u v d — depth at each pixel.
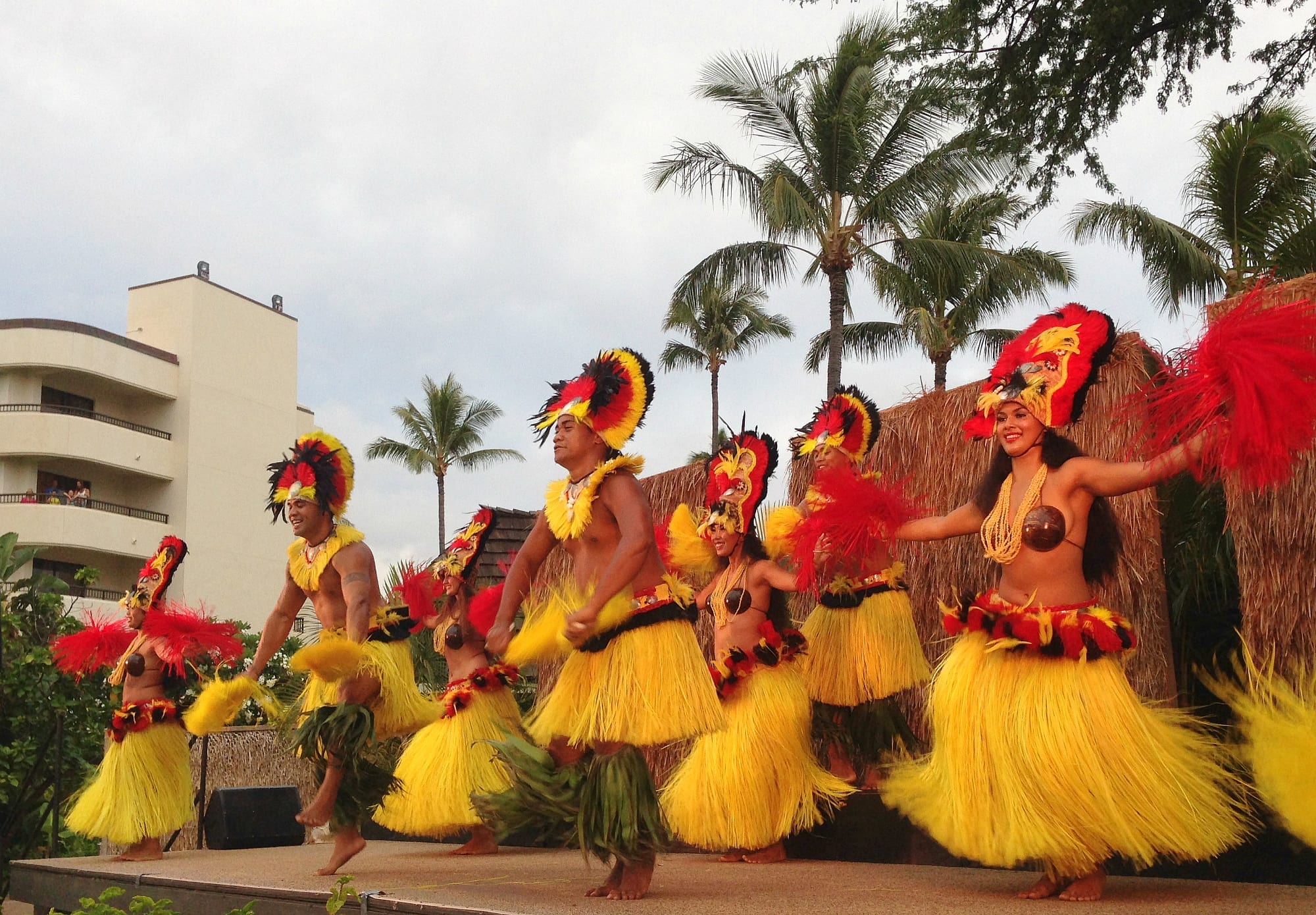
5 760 8.51
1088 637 2.99
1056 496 3.17
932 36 8.55
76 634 5.72
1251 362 2.75
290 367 31.52
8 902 8.91
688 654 3.27
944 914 2.84
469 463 35.25
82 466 26.80
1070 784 2.91
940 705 3.18
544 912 2.92
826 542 4.50
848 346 20.81
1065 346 3.20
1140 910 2.85
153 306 28.73
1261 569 3.54
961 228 18.42
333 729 4.17
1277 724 2.87
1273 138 9.03
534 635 3.26
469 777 5.15
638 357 3.53
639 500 3.34
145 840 5.29
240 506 29.41
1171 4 7.73
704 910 2.96
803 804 4.40
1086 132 8.31
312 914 3.52
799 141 15.46
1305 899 3.04
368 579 4.56
